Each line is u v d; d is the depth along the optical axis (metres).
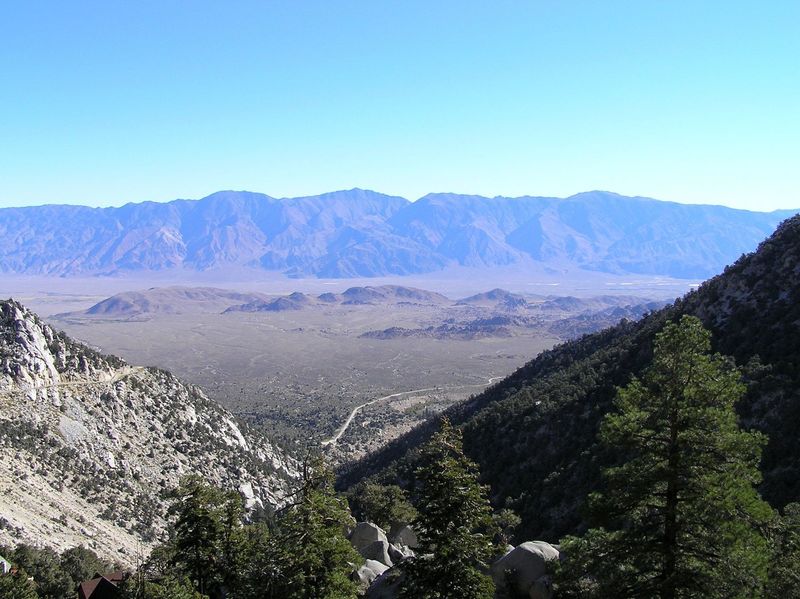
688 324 23.09
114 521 80.88
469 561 28.83
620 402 24.17
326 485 34.09
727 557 21.11
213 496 40.22
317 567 32.00
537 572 31.78
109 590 53.66
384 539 50.09
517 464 84.50
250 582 35.00
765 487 50.72
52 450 87.50
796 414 55.16
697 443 22.28
